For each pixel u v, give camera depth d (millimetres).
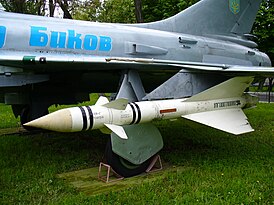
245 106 5719
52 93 5699
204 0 6660
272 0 12516
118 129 4102
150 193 3863
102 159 5383
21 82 4605
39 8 16594
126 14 18406
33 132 7406
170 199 3752
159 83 6332
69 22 4977
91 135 7188
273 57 12906
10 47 4312
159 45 5504
